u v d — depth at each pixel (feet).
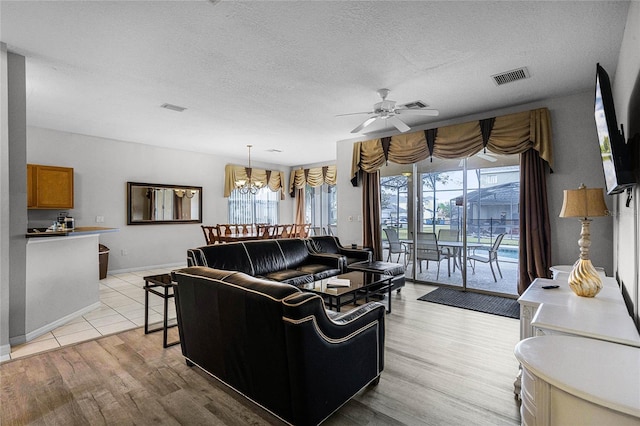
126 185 21.13
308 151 24.80
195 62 10.11
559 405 3.37
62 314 11.53
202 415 6.31
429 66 10.39
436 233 17.83
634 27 6.51
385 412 6.38
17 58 9.61
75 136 18.99
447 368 8.16
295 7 7.41
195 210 24.58
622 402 2.96
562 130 13.09
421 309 13.08
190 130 18.43
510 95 12.94
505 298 14.65
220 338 6.79
